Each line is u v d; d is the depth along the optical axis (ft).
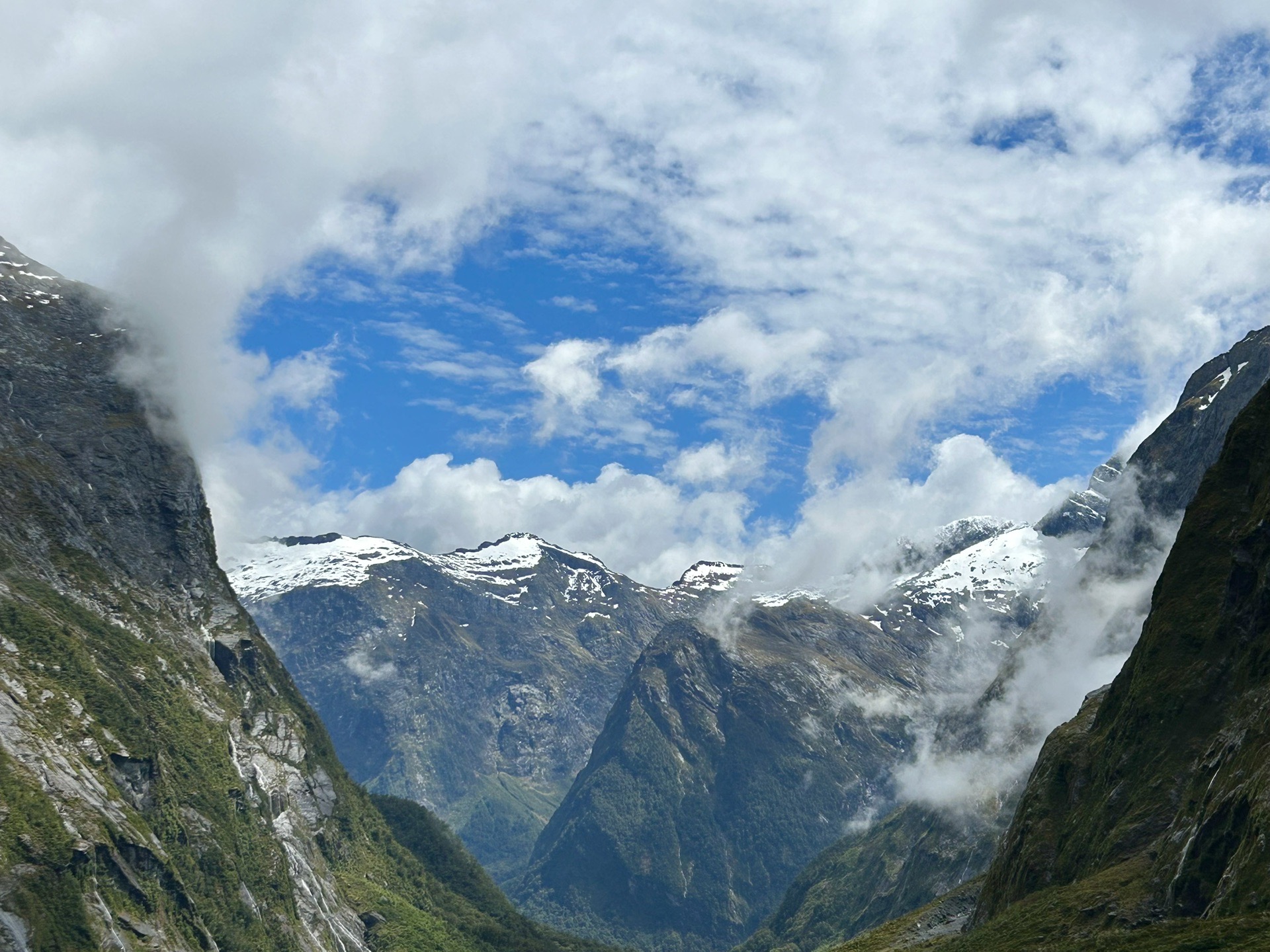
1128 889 380.99
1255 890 307.99
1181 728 433.89
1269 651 409.49
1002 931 414.00
